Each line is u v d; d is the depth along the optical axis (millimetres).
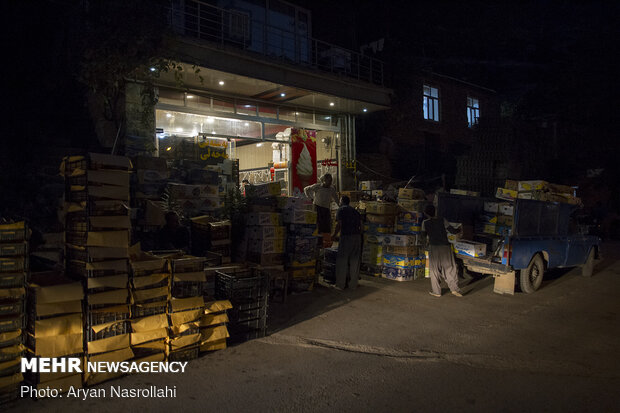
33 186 10000
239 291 5328
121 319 4285
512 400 3840
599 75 25797
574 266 9945
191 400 3834
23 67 11312
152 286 4457
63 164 4652
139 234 7992
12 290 3709
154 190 8531
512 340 5438
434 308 6914
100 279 4094
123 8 8648
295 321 6203
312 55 15516
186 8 12078
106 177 4238
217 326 5070
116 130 10523
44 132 11078
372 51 18641
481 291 8125
